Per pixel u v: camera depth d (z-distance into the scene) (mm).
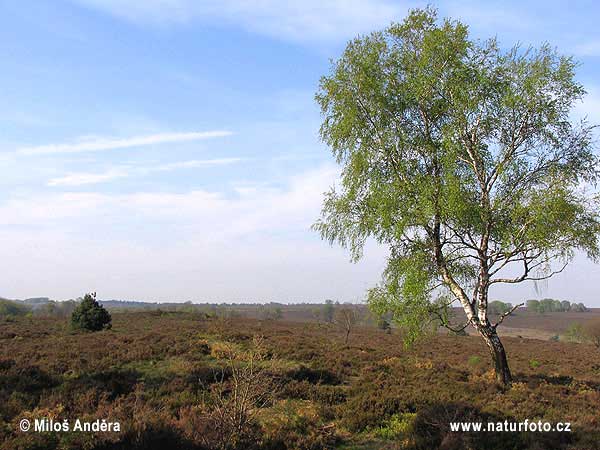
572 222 14742
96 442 9516
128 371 17516
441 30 16016
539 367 27453
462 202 14742
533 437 10391
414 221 15789
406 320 16422
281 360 21578
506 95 15617
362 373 20109
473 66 16125
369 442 11305
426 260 16516
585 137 15859
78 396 13273
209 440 9625
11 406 12016
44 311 69312
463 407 12359
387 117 16688
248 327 42844
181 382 15523
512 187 16109
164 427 9914
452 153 15273
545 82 15281
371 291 17469
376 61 16859
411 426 11555
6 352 22172
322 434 11305
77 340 27922
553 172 15797
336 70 17312
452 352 34562
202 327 38094
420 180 15867
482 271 16547
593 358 35531
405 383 16812
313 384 17188
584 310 141500
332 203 17750
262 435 10469
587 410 13219
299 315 111750
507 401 13719
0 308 65188
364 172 16812
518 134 16078
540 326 93000
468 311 16719
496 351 16641
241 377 11156
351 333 51344
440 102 16500
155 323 43281
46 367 17953
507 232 15102
